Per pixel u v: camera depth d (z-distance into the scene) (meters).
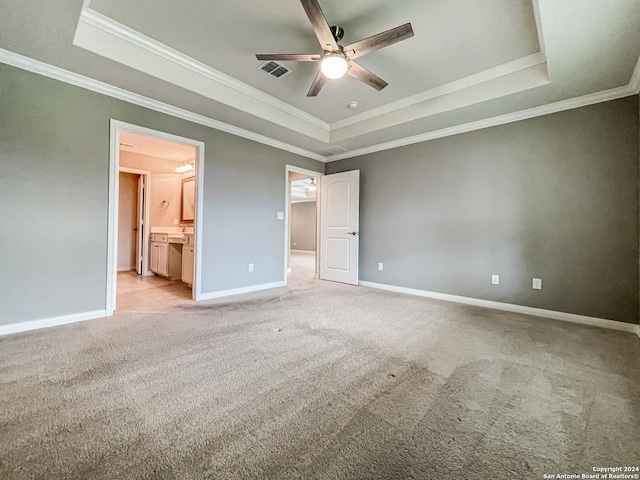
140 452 1.08
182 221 5.55
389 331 2.44
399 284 4.17
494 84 2.75
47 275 2.42
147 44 2.39
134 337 2.23
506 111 3.07
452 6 1.93
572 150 2.81
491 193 3.32
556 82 2.46
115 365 1.77
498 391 1.53
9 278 2.25
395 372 1.72
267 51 2.50
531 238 3.05
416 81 2.95
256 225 4.07
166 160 5.52
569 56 2.10
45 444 1.11
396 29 1.79
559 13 1.68
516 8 1.94
